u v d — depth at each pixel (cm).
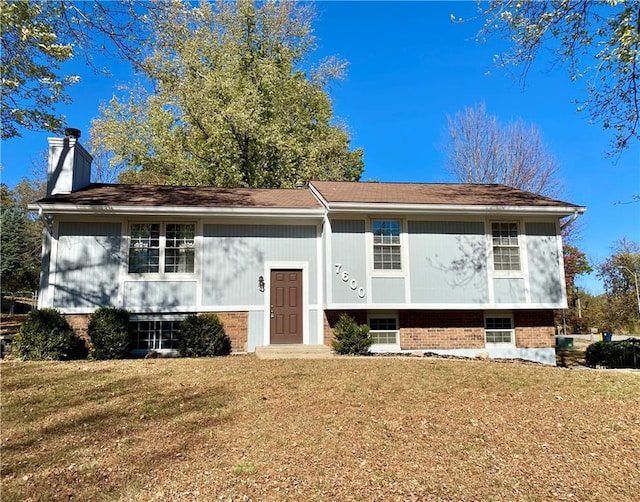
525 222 1282
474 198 1305
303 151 2402
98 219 1181
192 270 1217
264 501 384
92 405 650
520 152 2675
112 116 2256
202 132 2206
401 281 1220
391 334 1255
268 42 2425
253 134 2145
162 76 1892
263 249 1262
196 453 482
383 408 630
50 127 1095
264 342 1225
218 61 2219
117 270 1174
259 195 1426
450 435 532
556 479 428
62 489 405
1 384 765
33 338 1030
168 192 1384
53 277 1145
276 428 554
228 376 826
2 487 408
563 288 1267
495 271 1254
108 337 1066
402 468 446
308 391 717
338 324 1157
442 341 1259
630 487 414
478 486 412
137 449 493
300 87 2505
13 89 987
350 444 505
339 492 399
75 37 991
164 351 1176
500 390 728
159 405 649
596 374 863
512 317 1294
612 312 2866
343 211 1191
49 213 1133
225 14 2219
